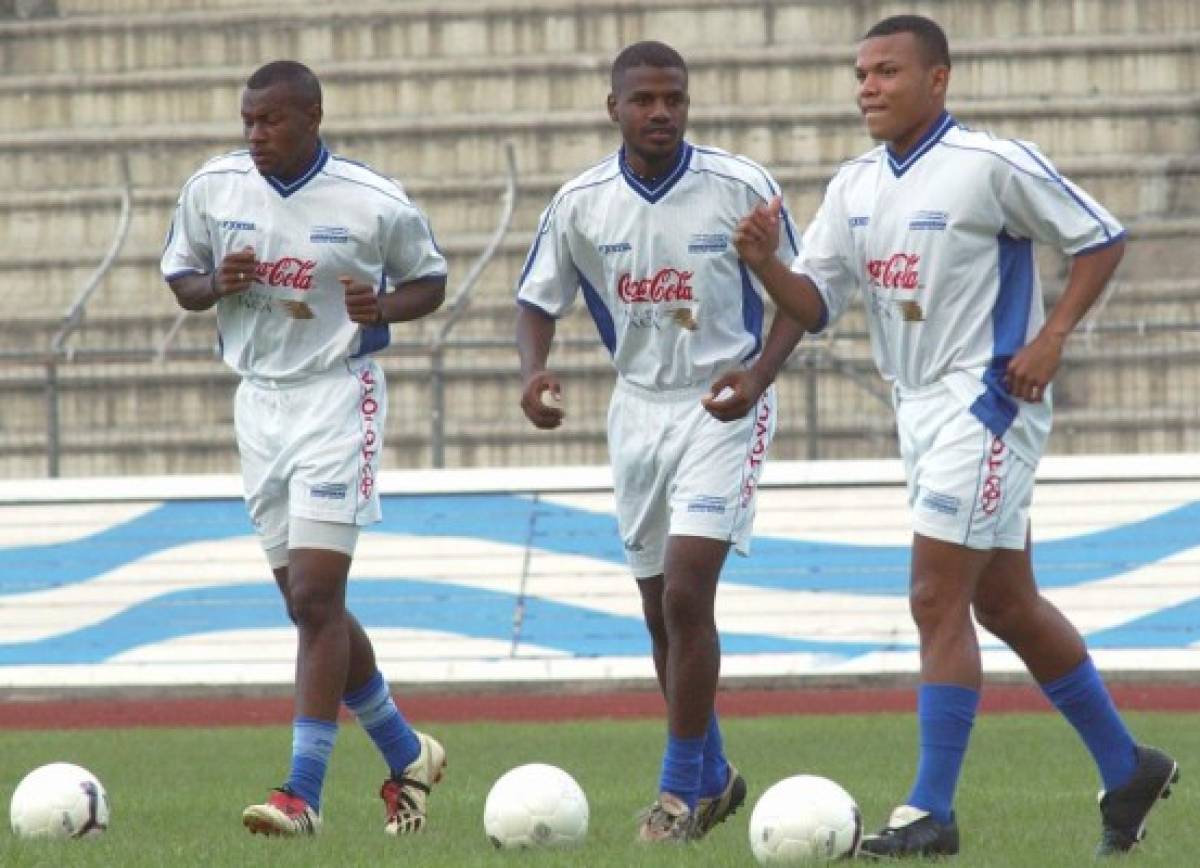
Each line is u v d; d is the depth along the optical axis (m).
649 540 31.25
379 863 24.83
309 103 30.47
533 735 53.38
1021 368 25.30
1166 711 57.62
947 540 25.41
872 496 71.25
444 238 98.06
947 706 25.12
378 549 72.44
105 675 69.62
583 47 108.06
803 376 88.12
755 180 30.06
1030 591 26.17
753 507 29.98
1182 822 29.89
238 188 30.91
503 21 108.69
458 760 45.75
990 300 25.80
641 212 29.97
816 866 23.89
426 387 92.69
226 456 92.06
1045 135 101.25
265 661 69.69
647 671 67.94
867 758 44.47
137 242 102.31
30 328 96.31
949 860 24.55
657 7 107.62
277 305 30.88
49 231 103.38
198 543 72.69
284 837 28.39
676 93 29.31
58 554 73.06
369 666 30.86
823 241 27.02
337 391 30.91
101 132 106.25
